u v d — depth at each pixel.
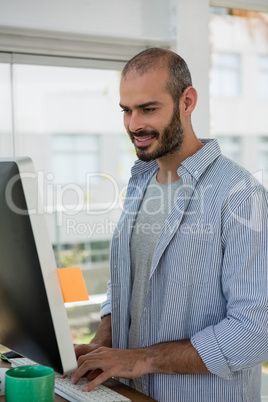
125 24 2.65
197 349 1.23
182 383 1.32
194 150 1.40
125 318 1.46
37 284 0.89
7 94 2.64
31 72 2.67
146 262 1.42
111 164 3.04
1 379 1.20
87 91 2.84
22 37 2.57
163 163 1.44
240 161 5.43
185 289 1.33
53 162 2.88
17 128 2.72
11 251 0.92
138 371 1.23
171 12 2.76
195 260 1.32
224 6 2.95
